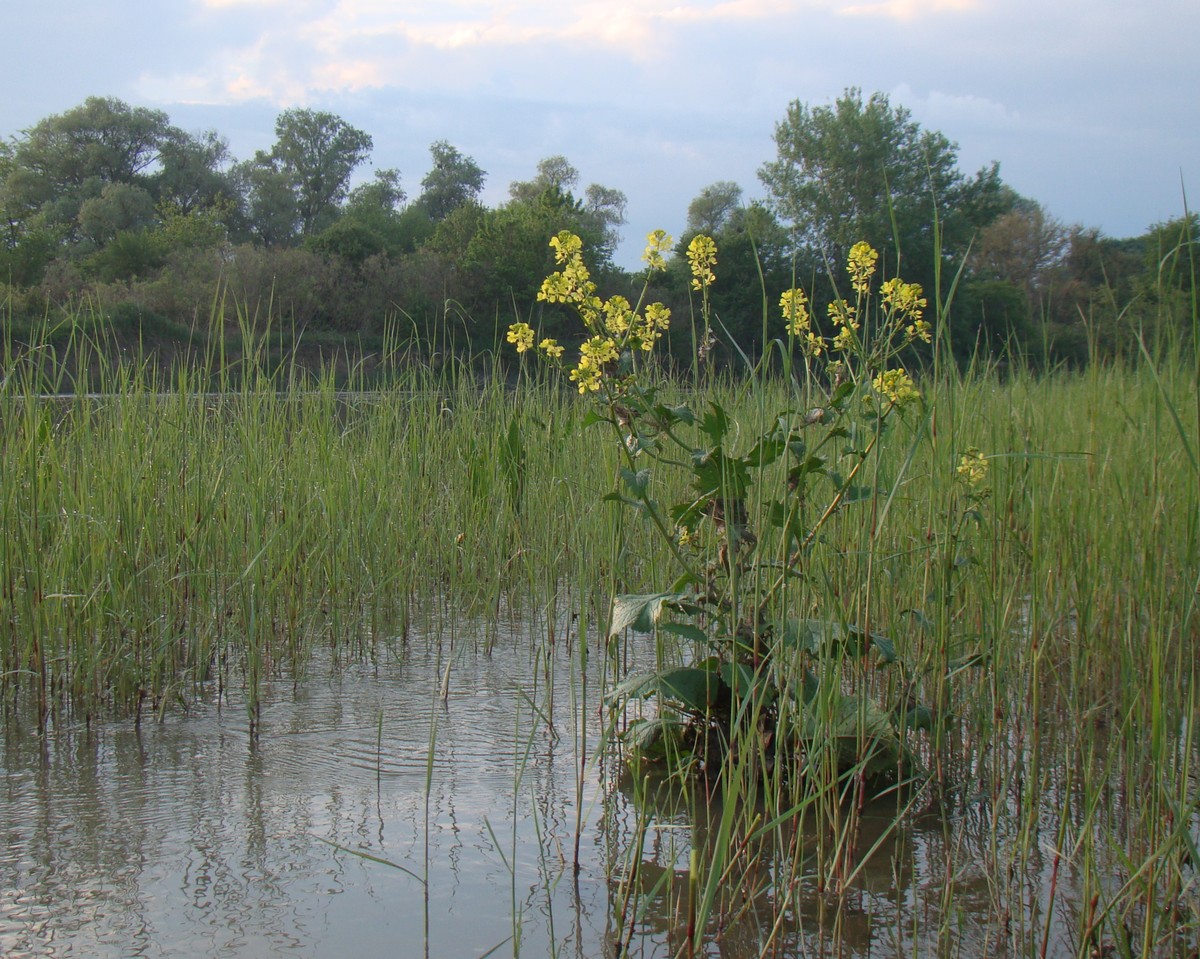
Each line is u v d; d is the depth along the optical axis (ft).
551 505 18.62
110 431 15.97
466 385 23.95
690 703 10.69
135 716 12.85
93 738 12.09
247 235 230.07
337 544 17.62
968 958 7.61
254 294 64.28
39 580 12.91
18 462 14.01
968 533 12.32
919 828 9.92
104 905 8.18
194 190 233.76
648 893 8.57
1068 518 12.35
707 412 10.69
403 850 9.24
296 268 68.85
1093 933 7.64
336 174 250.37
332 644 16.05
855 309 11.12
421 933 7.85
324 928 7.89
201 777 10.91
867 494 10.36
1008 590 11.93
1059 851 8.32
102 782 10.73
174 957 7.45
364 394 23.31
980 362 15.72
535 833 9.64
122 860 8.95
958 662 11.21
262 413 18.71
